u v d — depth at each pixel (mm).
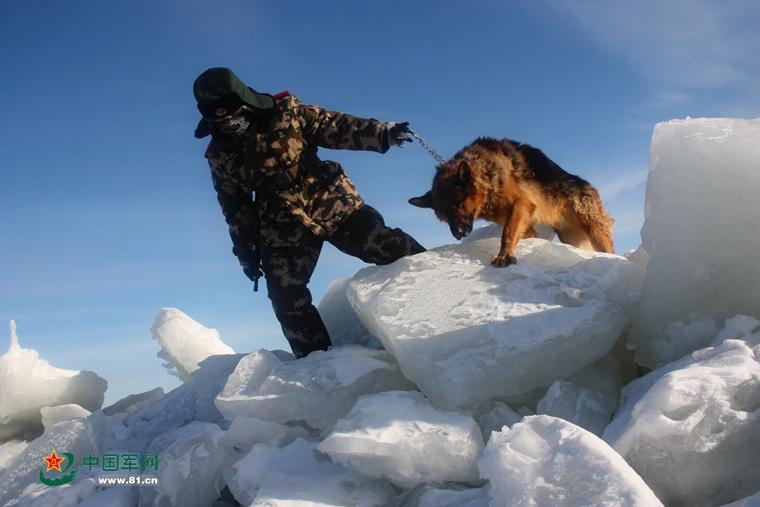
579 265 3883
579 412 2967
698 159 3080
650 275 3320
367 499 2914
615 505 1915
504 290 3635
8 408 6324
